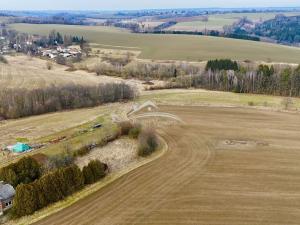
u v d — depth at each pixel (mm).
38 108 103000
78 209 54281
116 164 70188
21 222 51094
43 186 54750
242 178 64562
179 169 67875
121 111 104625
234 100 116688
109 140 81875
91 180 61844
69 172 58469
